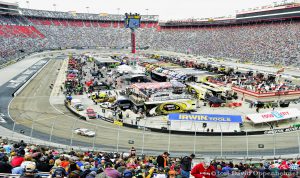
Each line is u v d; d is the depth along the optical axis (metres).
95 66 104.12
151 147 34.97
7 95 59.53
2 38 124.25
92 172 10.14
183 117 41.38
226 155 31.28
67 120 45.22
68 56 133.75
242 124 42.88
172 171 10.44
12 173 10.57
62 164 13.57
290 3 129.88
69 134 39.00
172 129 41.19
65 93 61.84
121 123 43.12
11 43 124.69
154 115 48.03
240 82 71.12
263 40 121.44
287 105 53.84
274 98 56.06
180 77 73.56
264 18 131.75
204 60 118.81
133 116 47.72
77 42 165.38
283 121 45.41
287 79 75.69
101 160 17.61
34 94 61.47
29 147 20.58
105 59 108.06
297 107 53.69
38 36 149.75
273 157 30.00
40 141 34.25
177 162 20.20
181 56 137.00
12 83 70.31
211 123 40.81
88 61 117.19
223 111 51.25
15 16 154.12
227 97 59.06
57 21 174.75
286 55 103.12
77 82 71.19
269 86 62.25
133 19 115.75
